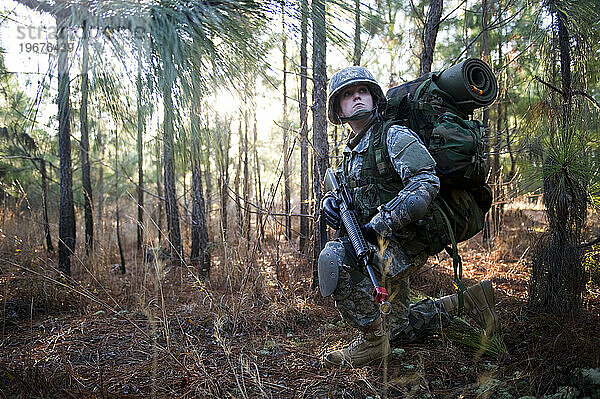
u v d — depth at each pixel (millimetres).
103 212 7629
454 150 2244
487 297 2746
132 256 6668
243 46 1975
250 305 3625
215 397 2150
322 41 2219
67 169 4617
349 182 2555
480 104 2404
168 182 5859
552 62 3141
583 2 2861
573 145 2797
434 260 5402
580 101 3080
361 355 2520
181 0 1852
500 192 5496
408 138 2248
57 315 3688
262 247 4820
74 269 5391
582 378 1911
